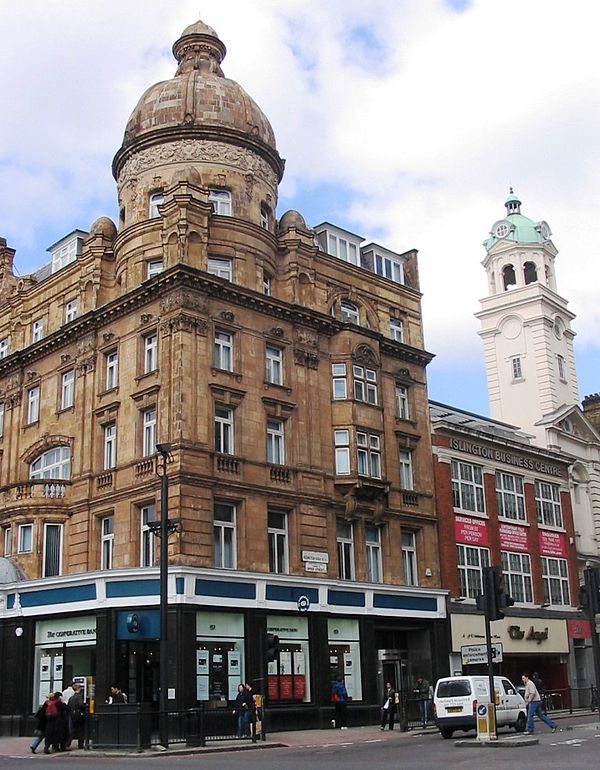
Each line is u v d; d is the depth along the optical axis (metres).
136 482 35.59
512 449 50.50
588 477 59.34
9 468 43.12
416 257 48.75
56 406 41.34
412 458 44.03
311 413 39.47
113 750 25.78
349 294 43.56
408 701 35.25
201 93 41.69
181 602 31.83
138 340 37.47
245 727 30.27
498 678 30.33
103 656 32.56
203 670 32.19
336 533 39.06
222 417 36.31
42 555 37.97
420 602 41.38
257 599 34.34
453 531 44.50
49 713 27.06
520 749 22.20
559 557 52.09
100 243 41.53
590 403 70.44
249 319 38.22
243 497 35.59
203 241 37.75
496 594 25.11
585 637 51.59
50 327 43.94
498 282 67.38
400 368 44.59
